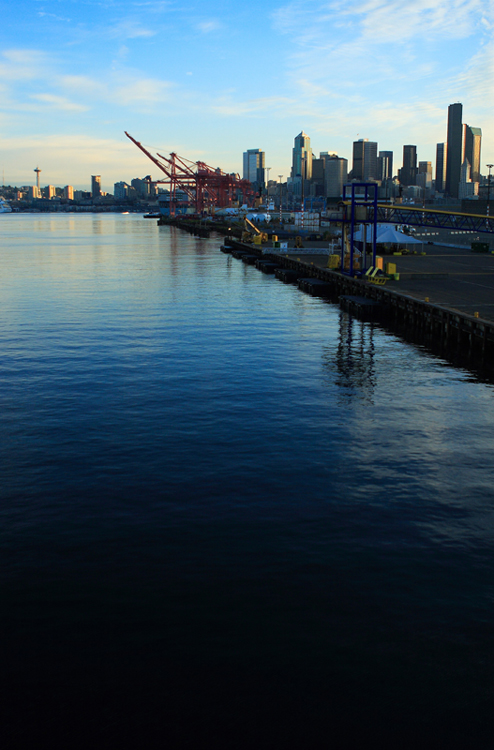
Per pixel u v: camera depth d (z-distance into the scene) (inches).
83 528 818.2
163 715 521.3
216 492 924.6
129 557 749.3
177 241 7711.6
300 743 496.4
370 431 1186.6
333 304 2795.3
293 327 2242.9
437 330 2046.0
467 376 1590.8
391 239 3688.5
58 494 919.0
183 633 613.9
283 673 562.6
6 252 6161.4
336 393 1435.8
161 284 3550.7
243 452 1078.4
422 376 1587.1
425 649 590.9
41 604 659.4
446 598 668.7
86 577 708.0
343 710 525.0
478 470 1013.2
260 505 883.4
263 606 653.9
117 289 3344.0
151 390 1455.5
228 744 496.4
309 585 691.4
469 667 568.7
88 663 576.1
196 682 553.6
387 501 899.4
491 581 700.7
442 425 1224.2
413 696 538.3
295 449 1093.8
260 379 1552.7
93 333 2142.0
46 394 1427.2
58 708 529.7
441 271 3134.8
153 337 2066.9
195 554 754.8
